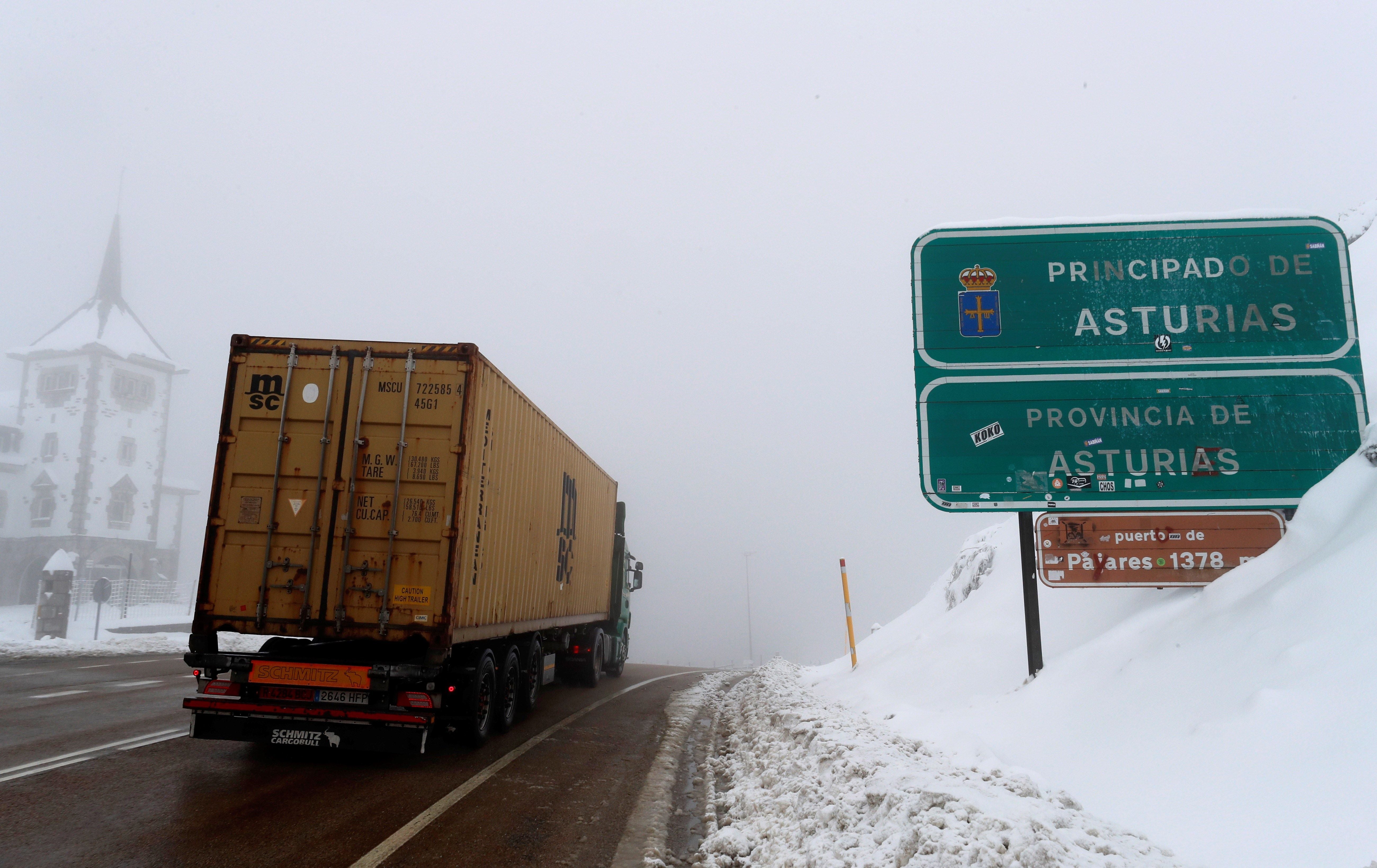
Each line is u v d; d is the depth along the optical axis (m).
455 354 8.01
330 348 8.03
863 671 11.33
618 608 18.19
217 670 7.48
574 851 5.30
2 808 5.55
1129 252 7.85
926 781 4.55
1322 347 7.47
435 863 4.89
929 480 7.70
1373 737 3.86
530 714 11.24
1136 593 8.09
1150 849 3.76
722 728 10.89
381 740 7.26
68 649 17.16
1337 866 3.26
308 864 4.76
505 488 9.34
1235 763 4.26
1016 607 9.42
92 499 59.94
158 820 5.46
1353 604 4.93
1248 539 7.26
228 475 7.84
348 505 7.71
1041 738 5.91
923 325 7.97
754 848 5.16
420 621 7.53
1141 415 7.59
